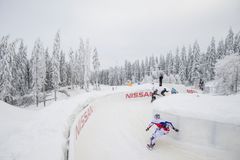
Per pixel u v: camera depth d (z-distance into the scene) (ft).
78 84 233.35
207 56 198.49
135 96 66.74
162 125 22.30
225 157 19.52
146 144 23.32
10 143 14.01
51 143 14.44
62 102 34.09
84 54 212.02
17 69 152.56
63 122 20.39
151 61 284.82
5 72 116.26
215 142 20.66
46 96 173.99
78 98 40.75
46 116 22.58
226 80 126.21
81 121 27.94
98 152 20.35
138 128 29.60
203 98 31.30
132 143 23.41
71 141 16.74
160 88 69.26
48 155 12.46
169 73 243.81
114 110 43.75
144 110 44.32
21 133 16.19
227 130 19.89
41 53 147.13
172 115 24.66
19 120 20.70
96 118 35.22
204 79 181.16
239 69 122.31
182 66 215.31
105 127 29.66
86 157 19.01
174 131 24.17
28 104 151.12
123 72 298.97
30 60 169.48
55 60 157.07
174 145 22.93
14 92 138.21
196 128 22.11
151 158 19.62
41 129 17.42
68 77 224.33
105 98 53.31
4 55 117.08
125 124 31.73
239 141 19.16
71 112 25.71
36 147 13.55
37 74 144.66
